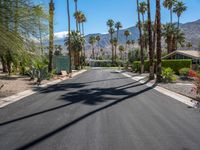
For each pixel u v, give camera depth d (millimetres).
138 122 10516
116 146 7691
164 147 7613
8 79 31109
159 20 31141
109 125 10055
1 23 15703
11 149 7469
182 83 28234
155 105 14477
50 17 17906
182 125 10039
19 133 9023
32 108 13602
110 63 137625
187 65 45344
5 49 16703
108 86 25281
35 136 8672
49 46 18219
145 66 56281
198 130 9352
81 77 40625
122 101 15867
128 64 88562
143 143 7953
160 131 9227
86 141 8148
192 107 13867
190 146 7703
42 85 26094
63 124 10211
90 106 14109
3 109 13375
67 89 22562
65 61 51062
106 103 15109
